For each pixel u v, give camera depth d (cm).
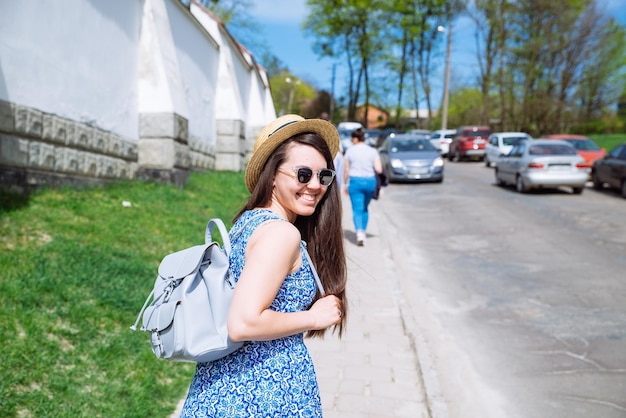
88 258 499
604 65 3691
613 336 532
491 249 932
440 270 805
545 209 1334
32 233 521
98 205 691
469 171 2416
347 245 930
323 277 203
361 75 5309
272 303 170
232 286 172
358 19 5028
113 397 336
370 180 905
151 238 632
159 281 177
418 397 389
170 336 166
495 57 4159
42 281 424
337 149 207
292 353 177
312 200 190
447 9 4903
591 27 3619
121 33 909
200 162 1388
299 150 186
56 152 705
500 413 392
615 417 385
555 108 3775
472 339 532
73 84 751
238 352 171
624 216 1214
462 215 1280
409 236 1058
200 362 177
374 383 409
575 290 687
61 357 355
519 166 1631
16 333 357
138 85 980
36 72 659
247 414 167
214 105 1521
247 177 200
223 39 1566
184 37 1230
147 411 331
